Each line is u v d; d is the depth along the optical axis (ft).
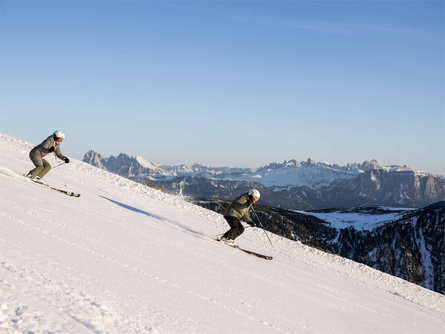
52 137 38.96
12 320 9.39
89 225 25.04
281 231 295.89
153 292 15.94
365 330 22.41
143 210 47.70
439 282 316.60
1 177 33.22
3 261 13.30
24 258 14.39
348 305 28.91
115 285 15.08
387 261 332.60
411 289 50.62
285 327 17.62
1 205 22.79
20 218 20.88
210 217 60.29
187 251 27.61
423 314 36.99
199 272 22.34
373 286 45.21
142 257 21.15
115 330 11.05
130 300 14.06
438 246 354.13
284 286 27.53
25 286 11.71
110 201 45.24
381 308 32.48
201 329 13.74
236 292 20.76
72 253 17.40
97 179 65.10
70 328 10.02
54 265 14.80
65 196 35.96
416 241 368.48
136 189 66.03
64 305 11.41
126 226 29.55
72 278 14.07
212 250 31.96
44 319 9.99
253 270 29.45
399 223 399.24
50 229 20.54
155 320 13.02
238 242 46.75
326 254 55.77
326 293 30.86
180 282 18.84
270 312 19.25
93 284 14.26
